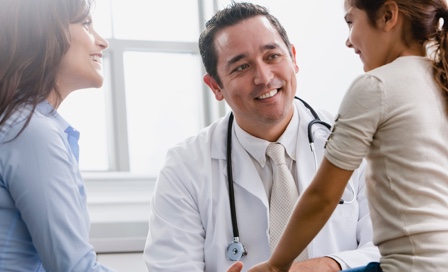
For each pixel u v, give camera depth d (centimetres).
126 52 308
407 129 115
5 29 138
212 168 188
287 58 180
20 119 134
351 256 171
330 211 123
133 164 303
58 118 144
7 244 131
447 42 122
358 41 129
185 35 315
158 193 189
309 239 125
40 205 130
